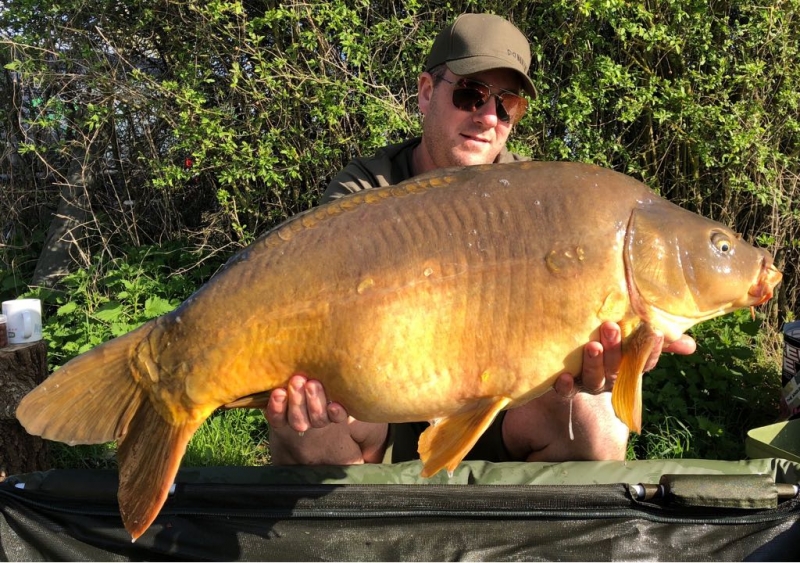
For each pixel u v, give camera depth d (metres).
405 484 2.11
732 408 3.83
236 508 2.10
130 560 2.13
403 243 1.64
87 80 4.95
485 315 1.64
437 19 4.98
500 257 1.64
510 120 2.69
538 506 2.04
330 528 2.07
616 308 1.66
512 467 2.24
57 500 2.14
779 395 4.03
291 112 4.91
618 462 2.25
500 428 2.62
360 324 1.62
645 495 2.03
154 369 1.68
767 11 4.78
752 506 1.98
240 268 1.67
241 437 3.65
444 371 1.64
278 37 4.76
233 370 1.65
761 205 5.32
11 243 5.93
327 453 2.40
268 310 1.63
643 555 2.00
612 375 1.69
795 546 2.00
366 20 4.93
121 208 5.46
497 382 1.65
